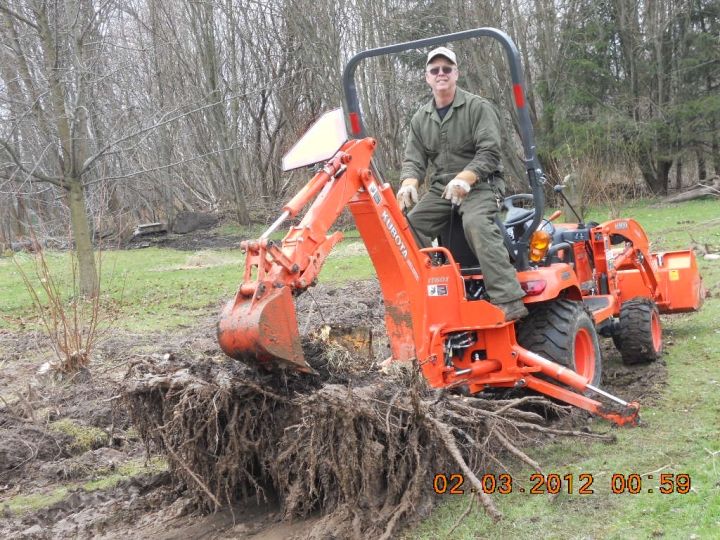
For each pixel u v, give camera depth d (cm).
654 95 2734
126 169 1952
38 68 1386
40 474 541
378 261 453
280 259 374
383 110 2762
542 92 2656
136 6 2770
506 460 472
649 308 661
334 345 432
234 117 2841
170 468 460
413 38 2542
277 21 2803
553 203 2164
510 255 532
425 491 408
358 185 429
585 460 464
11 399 695
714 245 1358
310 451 379
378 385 404
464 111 507
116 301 1276
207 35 2681
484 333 512
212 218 2945
